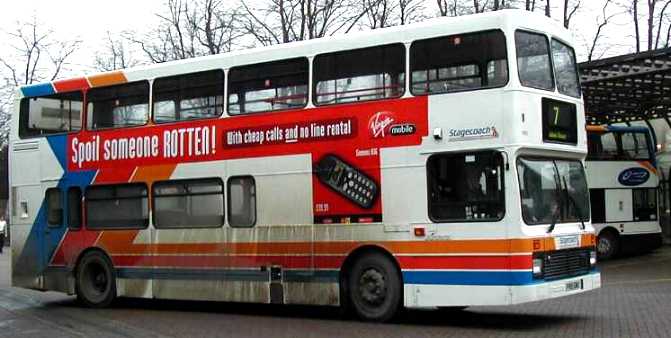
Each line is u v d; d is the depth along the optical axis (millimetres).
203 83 12672
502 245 9695
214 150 12406
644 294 14047
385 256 10680
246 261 11961
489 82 9930
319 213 11227
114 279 13680
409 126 10469
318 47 11422
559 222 10328
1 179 45625
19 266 15031
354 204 10906
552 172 10422
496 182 9812
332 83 11242
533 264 9656
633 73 20062
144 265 13227
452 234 10070
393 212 10555
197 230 12539
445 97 10227
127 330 11109
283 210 11578
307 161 11383
